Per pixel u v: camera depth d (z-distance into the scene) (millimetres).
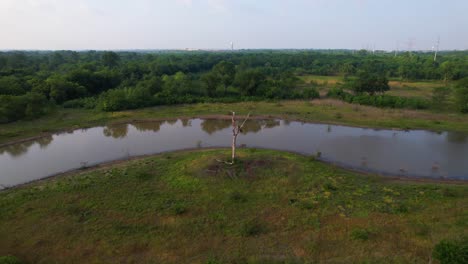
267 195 23875
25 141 40375
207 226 19922
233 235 18969
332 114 51812
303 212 21484
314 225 19891
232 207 22172
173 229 19641
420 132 43000
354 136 41625
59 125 46500
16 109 47656
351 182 26609
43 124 46781
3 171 31328
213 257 16984
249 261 16484
